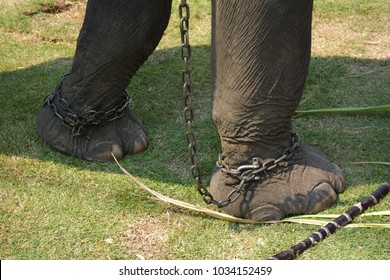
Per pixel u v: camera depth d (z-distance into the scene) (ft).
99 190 14.26
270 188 13.30
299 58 12.48
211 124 16.47
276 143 13.17
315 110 16.33
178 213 13.62
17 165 15.03
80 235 13.08
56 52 19.81
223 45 12.33
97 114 15.01
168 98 17.60
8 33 20.89
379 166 14.84
